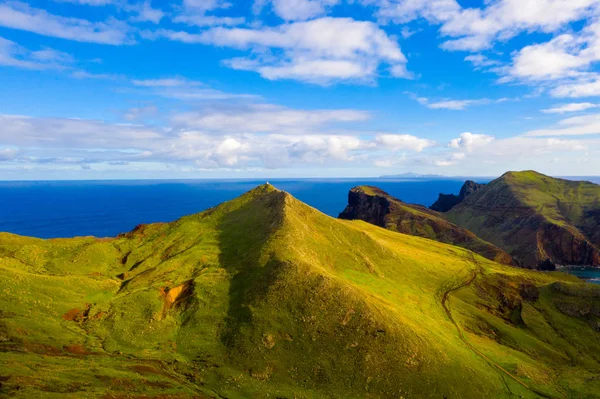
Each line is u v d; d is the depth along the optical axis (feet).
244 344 185.88
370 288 275.59
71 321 189.67
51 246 281.74
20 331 163.12
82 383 130.72
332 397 165.78
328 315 205.77
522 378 207.51
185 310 213.87
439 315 273.75
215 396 151.23
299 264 236.84
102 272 259.60
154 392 140.26
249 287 225.35
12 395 107.04
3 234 275.80
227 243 295.07
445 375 188.44
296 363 180.24
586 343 276.82
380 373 180.45
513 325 294.25
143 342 183.32
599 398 198.80
